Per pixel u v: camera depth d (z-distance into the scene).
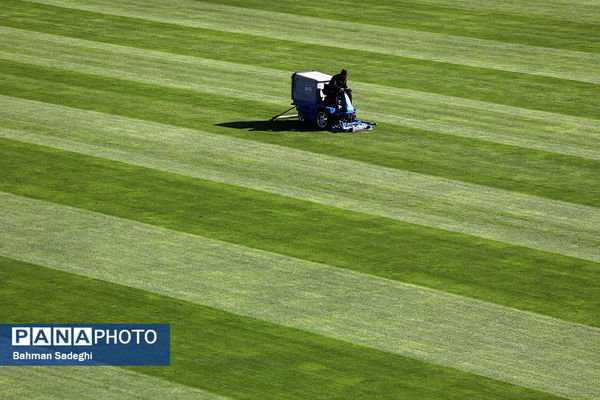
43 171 46.12
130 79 63.31
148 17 81.19
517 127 55.62
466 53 72.44
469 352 30.20
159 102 58.50
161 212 41.47
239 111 57.38
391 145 51.72
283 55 70.56
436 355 29.95
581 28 80.88
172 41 73.69
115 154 48.81
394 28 79.56
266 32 77.06
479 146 52.06
